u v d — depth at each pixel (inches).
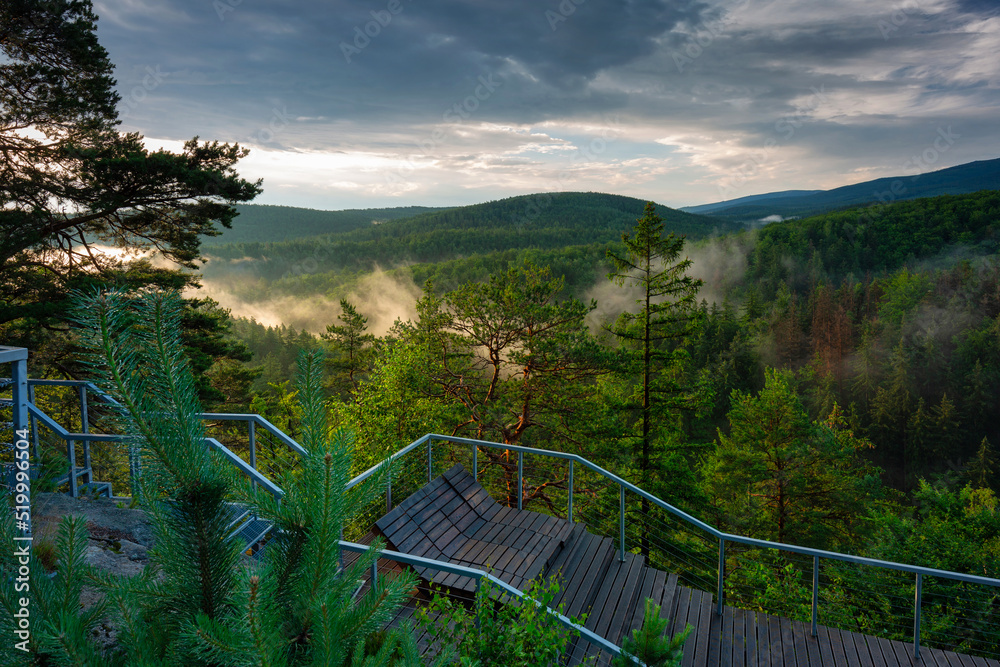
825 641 235.8
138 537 209.6
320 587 60.6
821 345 3503.9
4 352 153.5
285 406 1040.8
